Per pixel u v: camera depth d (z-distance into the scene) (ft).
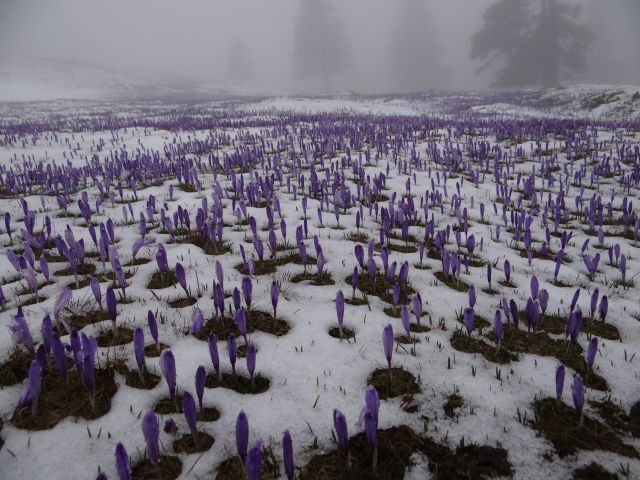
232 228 18.95
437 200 23.81
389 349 7.89
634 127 54.24
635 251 17.30
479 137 50.06
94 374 7.61
